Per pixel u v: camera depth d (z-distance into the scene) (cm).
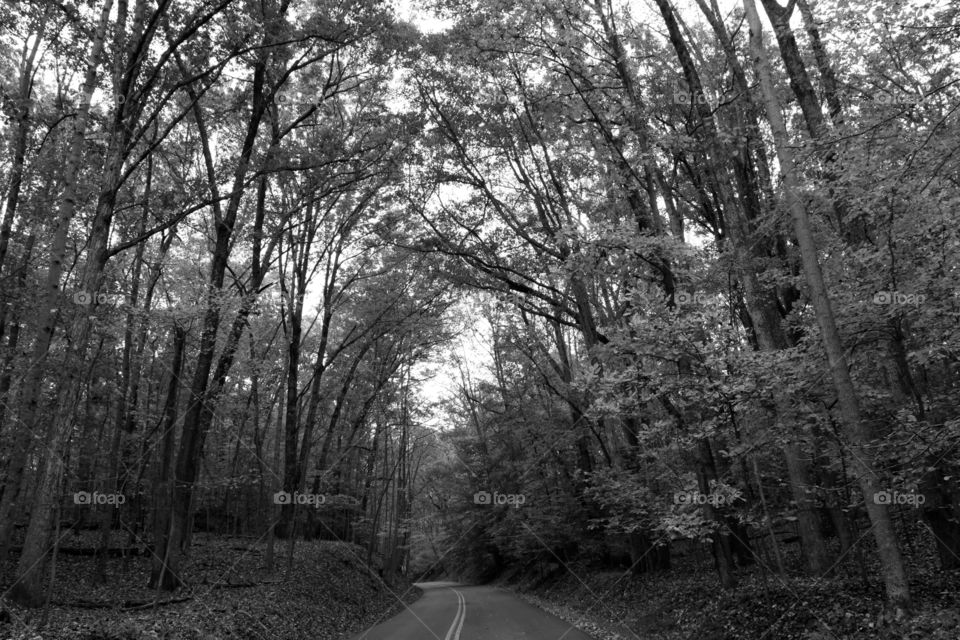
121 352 2142
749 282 1080
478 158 1934
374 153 1856
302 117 1759
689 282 1112
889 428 896
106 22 1202
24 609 1049
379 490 3834
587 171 1770
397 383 3128
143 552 2119
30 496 2078
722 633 997
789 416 860
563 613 1986
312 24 1534
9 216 1498
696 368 944
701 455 1117
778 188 1020
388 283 2567
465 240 1956
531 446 2780
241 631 1132
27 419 1062
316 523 3794
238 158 1533
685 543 2248
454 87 1823
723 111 1427
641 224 1459
